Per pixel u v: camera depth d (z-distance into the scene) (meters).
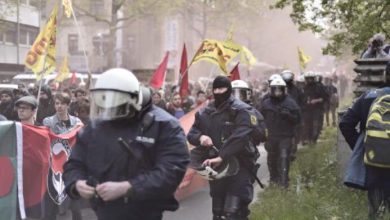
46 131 6.56
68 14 13.20
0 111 10.98
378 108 5.03
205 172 5.72
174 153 3.55
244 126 5.78
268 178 11.27
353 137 5.49
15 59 41.59
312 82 15.52
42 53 10.40
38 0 45.00
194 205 8.70
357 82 8.66
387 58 7.77
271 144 9.54
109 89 3.43
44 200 6.59
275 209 7.75
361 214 6.76
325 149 13.60
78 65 52.97
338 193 8.23
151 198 3.50
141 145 3.54
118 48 54.12
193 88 23.31
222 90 5.91
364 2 11.48
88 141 3.67
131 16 43.28
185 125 9.05
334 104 21.66
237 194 5.84
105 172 3.56
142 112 3.61
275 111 9.41
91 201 3.71
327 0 11.69
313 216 7.22
